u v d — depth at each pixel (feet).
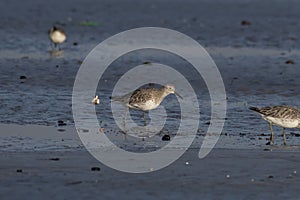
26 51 261.65
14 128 147.43
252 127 152.15
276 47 279.28
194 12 435.94
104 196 102.01
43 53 257.75
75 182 108.06
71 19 391.45
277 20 389.39
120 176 111.86
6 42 284.82
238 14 425.28
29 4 477.77
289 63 234.79
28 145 132.67
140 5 483.92
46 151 127.85
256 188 106.63
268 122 148.66
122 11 441.68
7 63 230.07
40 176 110.73
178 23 369.09
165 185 107.65
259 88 195.93
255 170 115.96
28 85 196.03
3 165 116.67
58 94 185.37
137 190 104.94
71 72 217.15
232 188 106.63
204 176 112.47
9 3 478.18
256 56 252.83
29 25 353.51
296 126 137.28
